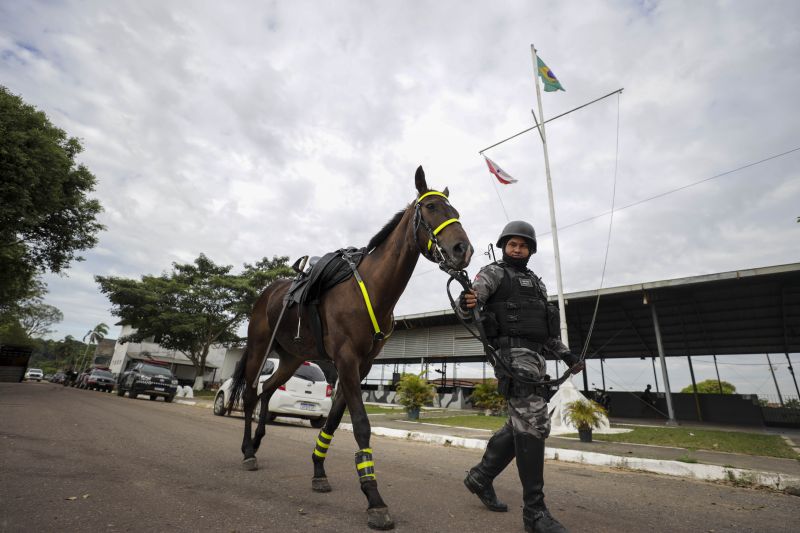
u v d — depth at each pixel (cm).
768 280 1320
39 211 1554
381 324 292
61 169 1586
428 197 278
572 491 375
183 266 3284
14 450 384
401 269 287
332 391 1044
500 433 276
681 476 495
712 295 1630
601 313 1992
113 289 3103
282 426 947
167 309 3136
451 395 2227
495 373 254
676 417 2125
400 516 254
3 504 229
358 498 289
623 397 2366
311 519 236
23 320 6731
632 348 2661
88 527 204
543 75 1577
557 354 265
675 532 256
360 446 250
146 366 1983
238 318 3136
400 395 1294
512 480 400
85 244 1917
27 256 1861
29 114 1483
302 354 374
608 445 713
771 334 2130
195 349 3291
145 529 206
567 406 806
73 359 10000
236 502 261
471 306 241
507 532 234
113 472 323
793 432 1374
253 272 3256
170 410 1191
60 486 273
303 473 366
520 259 273
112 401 1421
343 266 311
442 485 361
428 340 2370
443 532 228
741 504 350
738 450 672
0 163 1374
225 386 1171
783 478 421
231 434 659
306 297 320
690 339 2323
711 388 3781
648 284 1452
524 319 249
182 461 388
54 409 856
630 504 331
